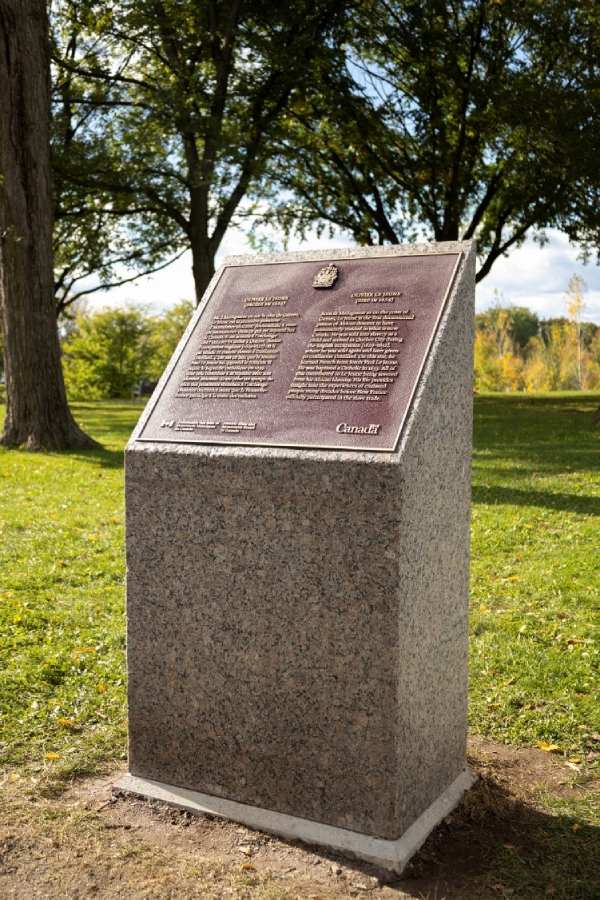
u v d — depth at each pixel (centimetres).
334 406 315
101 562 693
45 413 1455
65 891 279
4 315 1452
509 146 2111
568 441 1420
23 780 351
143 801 337
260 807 324
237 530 320
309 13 1884
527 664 469
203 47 1830
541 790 347
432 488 313
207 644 329
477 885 284
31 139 1396
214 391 344
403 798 303
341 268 355
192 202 1900
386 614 293
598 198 2080
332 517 300
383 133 2156
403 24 2050
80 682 450
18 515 895
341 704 304
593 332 5047
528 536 753
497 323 5297
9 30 1345
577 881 284
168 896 276
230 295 374
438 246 343
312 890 280
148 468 336
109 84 1883
